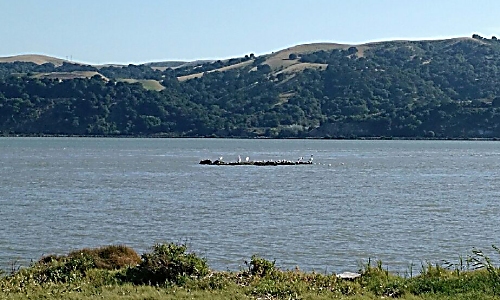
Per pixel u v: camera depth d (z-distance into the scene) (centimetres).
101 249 2217
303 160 12725
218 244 3506
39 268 2023
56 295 1720
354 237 3744
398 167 10881
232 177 8525
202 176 8638
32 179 7912
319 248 3397
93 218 4541
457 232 3978
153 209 5050
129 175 8694
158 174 8925
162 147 18462
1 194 6156
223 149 17562
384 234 3869
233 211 4944
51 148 17088
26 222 4334
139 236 3812
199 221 4391
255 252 3278
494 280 1814
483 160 12988
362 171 9906
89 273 1950
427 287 1806
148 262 1922
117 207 5178
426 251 3347
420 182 7944
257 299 1689
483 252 3291
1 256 3194
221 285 1822
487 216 4759
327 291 1767
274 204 5450
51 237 3772
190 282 1845
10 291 1781
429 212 4978
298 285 1812
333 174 9244
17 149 16375
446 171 9988
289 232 3912
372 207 5278
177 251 1958
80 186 7031
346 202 5647
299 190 6775
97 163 11288
